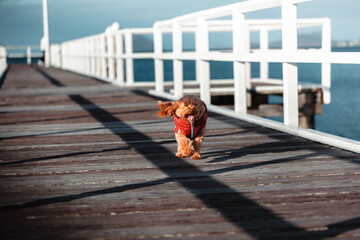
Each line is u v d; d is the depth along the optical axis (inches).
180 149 165.3
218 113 278.1
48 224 102.2
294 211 107.8
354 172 141.0
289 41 199.9
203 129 162.9
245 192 123.3
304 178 135.9
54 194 124.4
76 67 903.1
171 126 237.1
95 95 400.5
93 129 230.7
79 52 847.1
